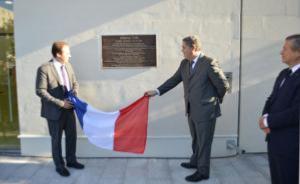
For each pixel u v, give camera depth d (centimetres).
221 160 577
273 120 343
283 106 346
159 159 581
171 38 562
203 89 474
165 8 558
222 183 489
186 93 494
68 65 524
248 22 568
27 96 575
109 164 561
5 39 593
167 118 575
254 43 572
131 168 545
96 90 571
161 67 566
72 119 534
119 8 557
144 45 563
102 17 559
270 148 359
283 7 569
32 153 587
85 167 548
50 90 502
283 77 358
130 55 564
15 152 600
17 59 568
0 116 609
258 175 516
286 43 348
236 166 551
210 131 485
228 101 577
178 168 543
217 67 473
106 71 568
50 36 562
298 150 340
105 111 575
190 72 484
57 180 502
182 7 558
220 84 469
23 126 581
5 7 586
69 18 559
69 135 536
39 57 567
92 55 565
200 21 561
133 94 571
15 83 602
